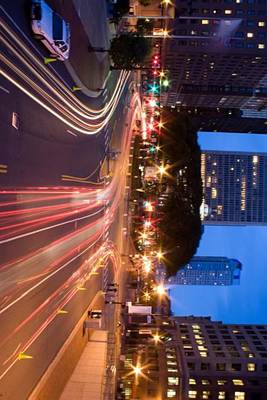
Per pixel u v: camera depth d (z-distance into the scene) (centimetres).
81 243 3734
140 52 4084
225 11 8631
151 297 7519
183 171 7594
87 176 3888
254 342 7881
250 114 15775
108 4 4525
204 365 7312
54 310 2962
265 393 7219
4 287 2166
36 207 2567
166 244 7262
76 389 3181
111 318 5109
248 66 9794
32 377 2522
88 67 3747
